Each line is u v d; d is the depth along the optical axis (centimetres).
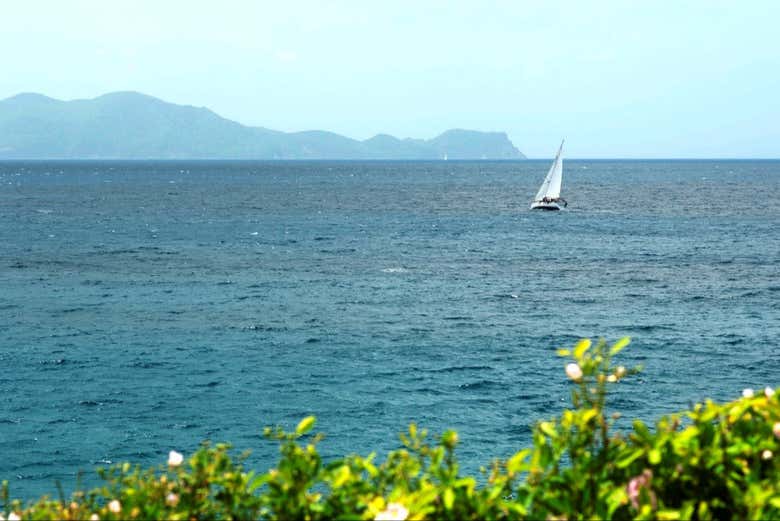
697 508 1365
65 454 7500
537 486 1401
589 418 1405
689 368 10756
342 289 17612
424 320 14138
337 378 10194
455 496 1353
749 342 12412
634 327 13575
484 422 8462
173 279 18900
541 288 17850
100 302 15750
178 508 1488
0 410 8744
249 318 14212
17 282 18175
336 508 1402
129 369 10575
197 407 8938
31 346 11856
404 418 8606
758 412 1465
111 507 1461
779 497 1298
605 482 1384
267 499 1450
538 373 10481
